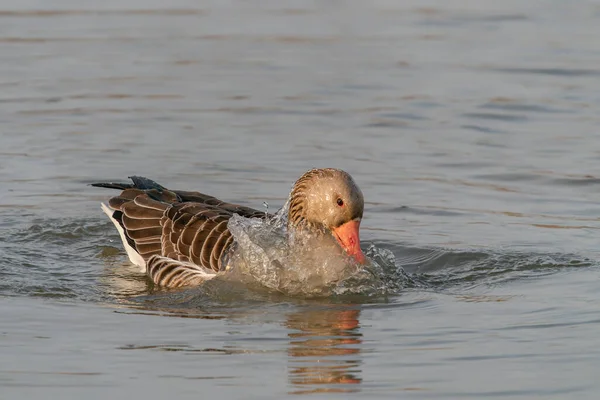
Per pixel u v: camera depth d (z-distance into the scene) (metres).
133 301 12.91
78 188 17.92
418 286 13.55
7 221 16.38
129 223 14.82
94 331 11.52
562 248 15.05
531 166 19.09
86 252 15.41
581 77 25.19
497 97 23.56
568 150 20.00
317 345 11.05
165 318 12.10
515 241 15.41
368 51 27.53
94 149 19.83
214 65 26.05
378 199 17.39
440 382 9.96
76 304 12.67
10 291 13.14
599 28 29.88
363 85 24.48
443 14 31.98
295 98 23.44
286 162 19.16
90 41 27.98
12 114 21.83
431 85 24.47
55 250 15.36
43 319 11.95
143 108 22.58
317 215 13.50
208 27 29.88
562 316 11.98
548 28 29.98
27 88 23.78
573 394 9.65
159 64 26.06
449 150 20.02
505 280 13.68
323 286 13.31
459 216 16.64
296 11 32.34
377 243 15.38
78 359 10.58
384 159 19.42
